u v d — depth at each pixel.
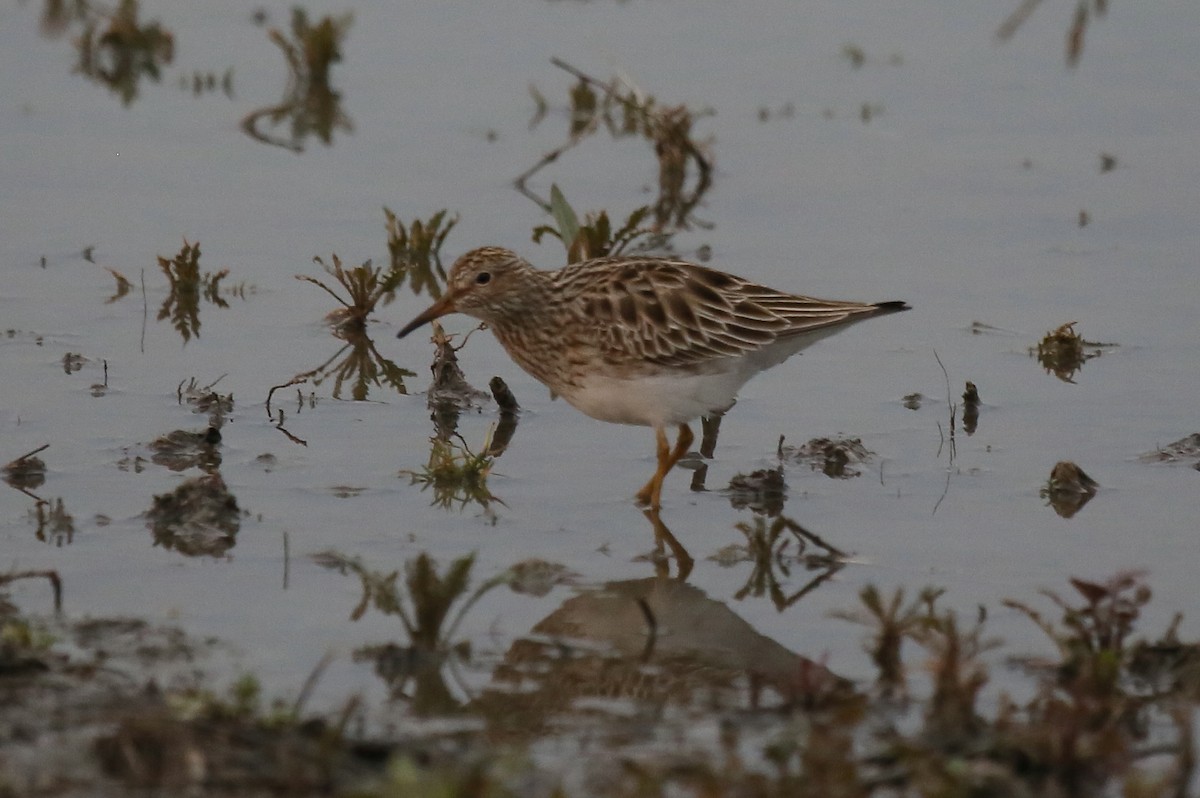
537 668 9.97
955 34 24.83
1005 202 19.02
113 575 11.00
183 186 19.14
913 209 18.88
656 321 13.01
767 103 22.06
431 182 19.52
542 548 11.81
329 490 12.66
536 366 13.73
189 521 11.84
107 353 15.10
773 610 10.88
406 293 17.06
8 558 11.19
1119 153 20.39
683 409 13.12
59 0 23.62
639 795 8.21
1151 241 17.89
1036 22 25.22
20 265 16.91
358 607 10.64
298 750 8.41
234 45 23.94
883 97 22.36
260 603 10.66
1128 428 13.88
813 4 26.14
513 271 13.52
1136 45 24.19
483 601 10.92
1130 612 10.02
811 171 20.02
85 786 8.12
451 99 22.14
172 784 8.14
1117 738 8.70
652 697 9.58
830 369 15.40
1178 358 15.21
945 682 9.25
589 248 16.84
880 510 12.52
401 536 11.87
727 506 12.66
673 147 19.69
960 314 16.31
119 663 9.65
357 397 14.62
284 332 15.84
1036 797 8.34
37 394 14.14
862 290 16.64
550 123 21.58
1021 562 11.52
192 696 9.04
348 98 22.08
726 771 8.41
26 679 9.27
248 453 13.32
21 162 19.61
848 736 8.83
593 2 25.97
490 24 24.83
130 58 23.19
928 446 13.69
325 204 18.77
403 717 9.18
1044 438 13.75
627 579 11.36
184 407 14.07
